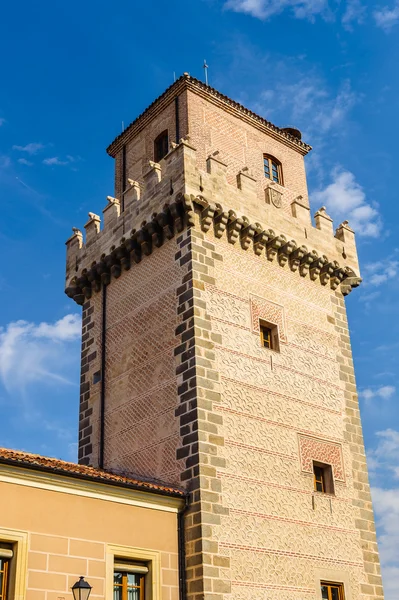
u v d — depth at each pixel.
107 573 19.84
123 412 25.83
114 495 20.75
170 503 21.78
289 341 26.95
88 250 29.83
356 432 27.73
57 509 19.50
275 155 32.22
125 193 28.67
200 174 26.19
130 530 20.75
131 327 26.81
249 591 21.64
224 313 25.08
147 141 31.56
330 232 30.62
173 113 30.31
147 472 23.88
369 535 26.09
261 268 27.23
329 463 26.05
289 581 22.80
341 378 28.34
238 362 24.70
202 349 23.84
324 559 24.17
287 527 23.53
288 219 28.83
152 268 26.64
